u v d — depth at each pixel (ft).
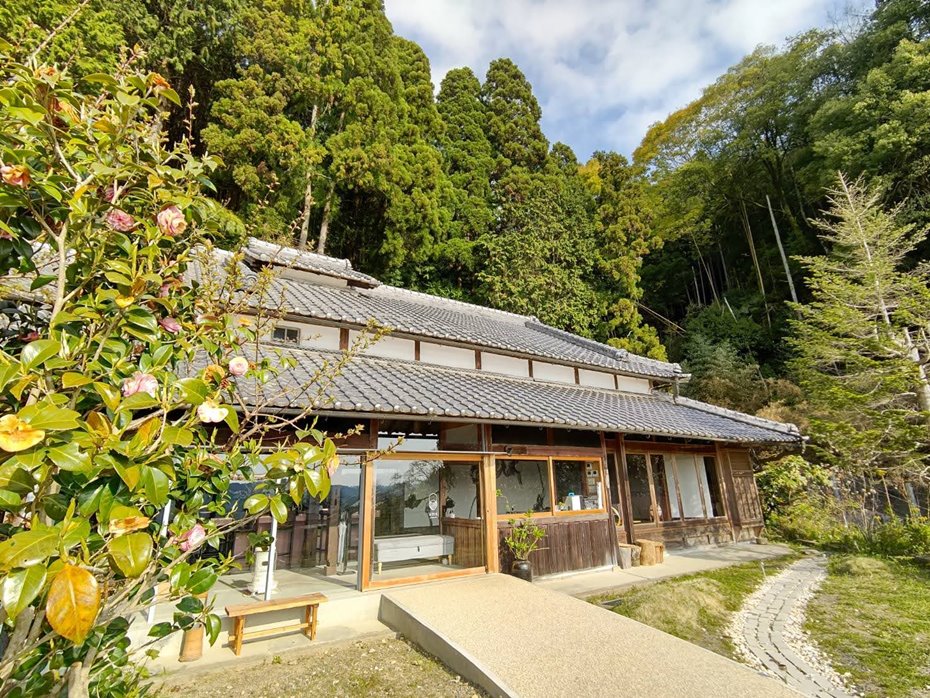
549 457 25.98
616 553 26.99
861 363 36.09
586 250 68.13
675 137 94.48
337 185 50.65
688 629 18.13
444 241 63.98
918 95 47.34
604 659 13.15
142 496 5.24
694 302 90.02
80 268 6.15
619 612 19.92
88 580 4.19
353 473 21.76
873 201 43.06
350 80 51.75
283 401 16.42
